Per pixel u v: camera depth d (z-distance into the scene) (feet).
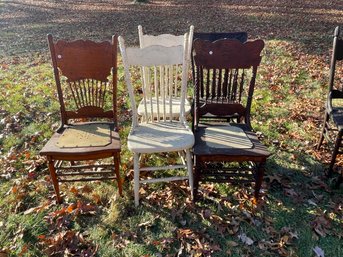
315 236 6.30
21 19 28.32
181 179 7.07
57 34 22.80
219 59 6.93
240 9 31.35
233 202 7.21
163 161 8.62
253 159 6.41
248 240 6.25
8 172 8.24
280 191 7.50
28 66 16.03
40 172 8.26
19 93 12.78
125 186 7.72
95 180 7.22
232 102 7.63
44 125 10.41
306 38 20.03
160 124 7.52
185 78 7.13
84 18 28.50
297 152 8.85
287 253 5.92
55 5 35.65
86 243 6.23
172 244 6.20
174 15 29.30
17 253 6.01
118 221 6.72
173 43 8.71
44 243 6.19
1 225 6.61
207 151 6.41
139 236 6.39
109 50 7.12
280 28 23.20
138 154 6.82
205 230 6.47
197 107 7.29
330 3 32.40
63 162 8.45
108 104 11.70
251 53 6.84
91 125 7.52
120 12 31.12
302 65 15.37
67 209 6.93
